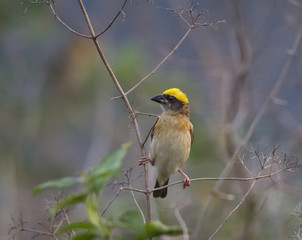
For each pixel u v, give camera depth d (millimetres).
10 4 15930
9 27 16031
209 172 12977
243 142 9742
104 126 15141
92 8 17109
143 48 15250
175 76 14633
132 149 14117
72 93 16859
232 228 11711
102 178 4109
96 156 14352
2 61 16609
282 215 11156
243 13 13859
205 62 14375
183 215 11516
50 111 16797
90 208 4145
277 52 15023
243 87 12688
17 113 16297
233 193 12281
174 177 13242
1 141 15828
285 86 14281
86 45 16688
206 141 13477
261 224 11391
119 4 16797
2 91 16250
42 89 16922
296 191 10727
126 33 16719
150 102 14680
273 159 7262
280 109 13664
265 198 10766
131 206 11992
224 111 12984
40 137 16438
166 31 15883
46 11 16266
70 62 16734
